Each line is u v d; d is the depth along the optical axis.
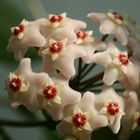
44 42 0.24
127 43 0.25
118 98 0.24
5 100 0.28
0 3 0.29
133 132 0.25
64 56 0.23
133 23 0.26
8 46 0.24
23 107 0.28
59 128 0.23
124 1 0.34
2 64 0.29
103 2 0.34
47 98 0.23
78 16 0.34
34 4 0.29
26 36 0.24
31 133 0.32
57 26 0.24
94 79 0.24
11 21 0.29
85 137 0.23
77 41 0.24
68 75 0.23
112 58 0.24
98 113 0.23
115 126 0.23
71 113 0.23
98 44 0.24
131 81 0.24
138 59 0.25
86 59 0.24
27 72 0.23
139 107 0.24
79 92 0.24
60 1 0.34
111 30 0.25
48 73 0.24
